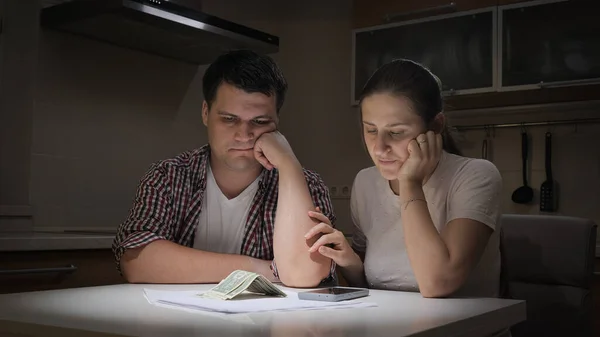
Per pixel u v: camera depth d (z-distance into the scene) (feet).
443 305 3.26
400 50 10.54
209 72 4.47
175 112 10.77
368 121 4.06
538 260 5.58
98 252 7.41
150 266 4.24
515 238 5.69
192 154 4.93
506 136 10.55
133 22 8.39
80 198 9.25
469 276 4.12
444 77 10.05
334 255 4.24
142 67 10.18
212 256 4.30
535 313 5.51
